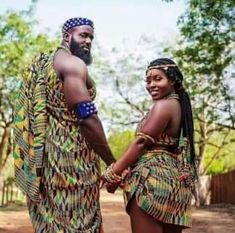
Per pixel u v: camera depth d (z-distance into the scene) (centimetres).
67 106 318
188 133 347
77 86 309
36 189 320
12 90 2464
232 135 3366
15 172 332
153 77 346
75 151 319
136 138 338
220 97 2347
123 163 333
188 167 346
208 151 3772
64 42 332
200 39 1891
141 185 337
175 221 338
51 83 319
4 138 2620
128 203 344
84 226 321
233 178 2600
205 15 1816
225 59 1944
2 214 1789
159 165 338
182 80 352
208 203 2797
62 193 319
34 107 322
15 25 2444
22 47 2456
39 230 326
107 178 333
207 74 2033
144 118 352
